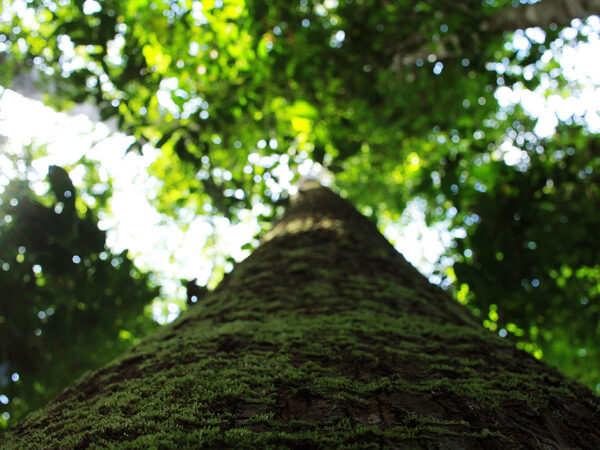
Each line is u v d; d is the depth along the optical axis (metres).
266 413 1.18
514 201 5.94
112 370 1.77
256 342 1.73
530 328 6.39
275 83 5.60
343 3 5.54
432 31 5.29
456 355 1.73
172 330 2.15
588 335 6.66
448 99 6.76
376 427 1.10
